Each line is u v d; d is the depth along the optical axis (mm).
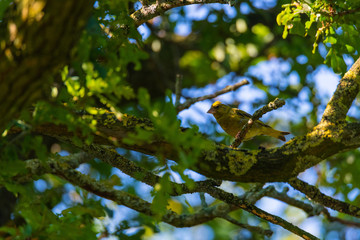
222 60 18734
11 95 4402
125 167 8047
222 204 9680
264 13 18172
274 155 6879
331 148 6906
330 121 7074
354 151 16531
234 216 17266
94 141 6777
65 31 4145
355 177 16281
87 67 5133
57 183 11578
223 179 7043
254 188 10797
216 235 17375
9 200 9203
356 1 8633
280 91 18734
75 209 6395
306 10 8531
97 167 14586
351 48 9148
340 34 9141
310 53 17859
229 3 9047
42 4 4047
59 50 4242
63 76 5238
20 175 7234
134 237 10078
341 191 16359
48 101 5141
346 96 7488
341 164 16547
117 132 6594
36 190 10453
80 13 4137
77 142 5539
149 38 18672
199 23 18656
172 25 18547
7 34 4273
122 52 5238
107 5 7004
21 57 4207
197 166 6906
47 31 4090
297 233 7895
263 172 6867
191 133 5035
